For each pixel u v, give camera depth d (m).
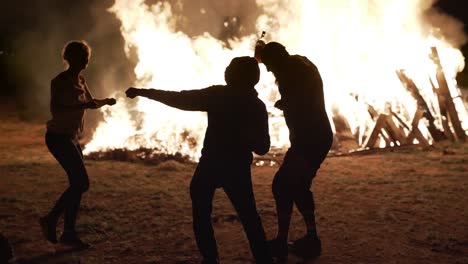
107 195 6.03
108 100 4.12
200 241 3.59
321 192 6.09
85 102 4.19
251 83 3.57
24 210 5.45
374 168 7.36
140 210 5.44
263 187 6.41
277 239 4.09
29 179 6.84
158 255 4.21
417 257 4.10
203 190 3.54
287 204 4.05
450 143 8.97
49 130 4.13
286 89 4.00
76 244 4.37
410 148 8.65
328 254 4.20
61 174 7.13
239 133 3.46
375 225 4.87
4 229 4.85
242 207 3.53
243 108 3.47
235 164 3.47
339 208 5.43
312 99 4.00
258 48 4.44
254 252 3.55
